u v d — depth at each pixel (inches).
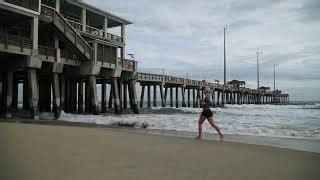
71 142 278.7
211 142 325.7
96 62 1041.5
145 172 170.4
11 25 942.4
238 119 1003.3
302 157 241.0
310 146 356.2
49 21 921.5
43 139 291.0
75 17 1289.4
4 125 434.6
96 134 358.9
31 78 835.4
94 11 1233.4
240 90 3021.7
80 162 191.3
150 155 225.0
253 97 3609.7
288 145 365.1
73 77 1144.2
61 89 1111.0
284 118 1066.1
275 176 172.4
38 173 160.9
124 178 155.8
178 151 249.1
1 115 956.0
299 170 190.4
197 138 383.2
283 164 209.6
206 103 383.6
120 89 1252.5
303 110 1875.0
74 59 1018.1
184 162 203.2
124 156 217.0
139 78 1578.5
